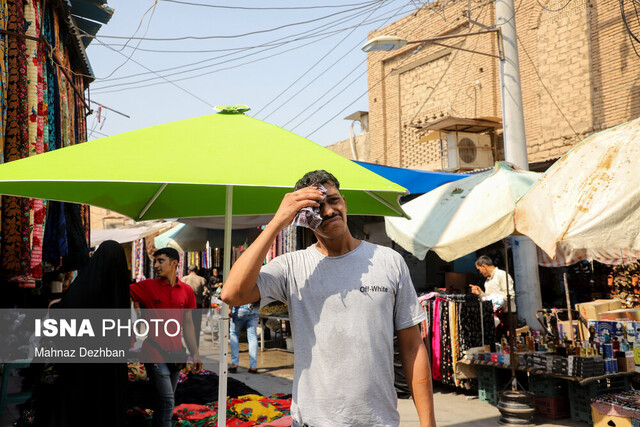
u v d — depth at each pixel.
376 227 11.05
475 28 13.79
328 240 2.29
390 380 2.23
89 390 3.17
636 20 10.62
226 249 3.48
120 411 3.28
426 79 15.41
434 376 7.21
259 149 2.83
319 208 2.25
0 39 5.26
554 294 9.74
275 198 4.33
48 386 3.10
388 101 16.73
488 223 4.97
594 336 6.29
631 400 5.10
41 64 5.96
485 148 12.97
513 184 5.11
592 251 6.10
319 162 2.82
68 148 2.77
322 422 2.12
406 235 5.60
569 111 11.83
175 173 2.46
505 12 8.38
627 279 8.68
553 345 6.04
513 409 5.53
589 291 9.24
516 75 8.33
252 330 8.85
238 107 3.39
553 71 12.18
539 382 6.01
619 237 3.79
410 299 2.35
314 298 2.23
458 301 7.04
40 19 6.56
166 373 4.60
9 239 5.21
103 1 9.41
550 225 4.16
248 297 2.20
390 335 2.24
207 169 2.54
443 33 14.78
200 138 2.88
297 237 11.42
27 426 3.13
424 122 15.38
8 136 5.42
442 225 5.33
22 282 5.25
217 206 4.30
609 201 3.87
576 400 5.66
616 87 10.93
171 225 14.23
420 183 9.15
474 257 10.34
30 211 5.38
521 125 8.27
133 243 17.81
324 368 2.17
